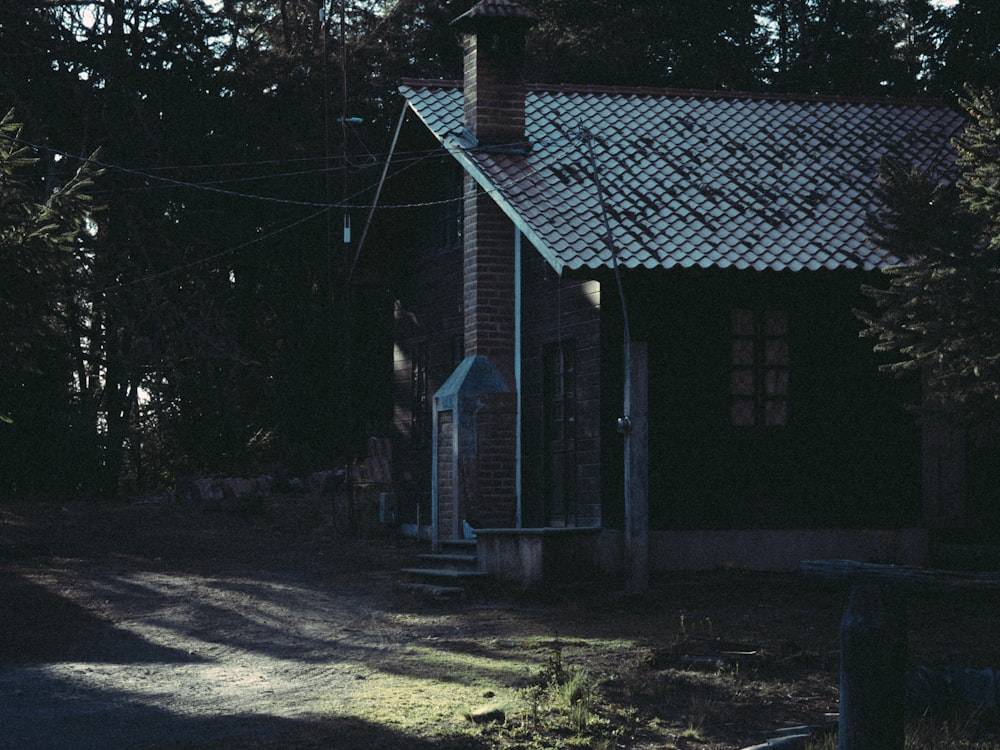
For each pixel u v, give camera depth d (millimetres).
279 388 33562
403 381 22969
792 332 16281
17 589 16172
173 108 31672
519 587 15125
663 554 15664
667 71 34469
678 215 16328
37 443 29016
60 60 30328
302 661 11414
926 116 19766
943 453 16375
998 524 16422
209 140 31922
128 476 33438
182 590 16281
